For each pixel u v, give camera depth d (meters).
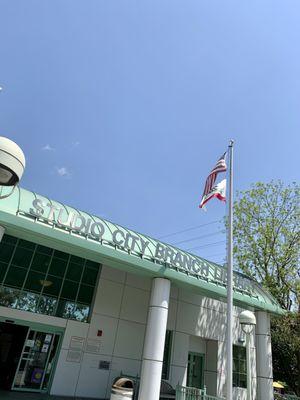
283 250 21.05
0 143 4.74
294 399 19.06
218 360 18.89
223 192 12.80
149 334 11.76
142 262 12.02
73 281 15.12
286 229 21.53
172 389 15.24
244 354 20.67
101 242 11.35
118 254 11.51
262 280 21.16
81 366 14.19
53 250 14.94
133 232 13.75
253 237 22.02
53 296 14.38
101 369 14.65
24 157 4.97
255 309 17.47
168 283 12.70
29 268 14.08
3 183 5.03
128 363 15.45
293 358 28.67
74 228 10.73
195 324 18.62
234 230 22.64
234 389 19.20
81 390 13.91
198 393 11.71
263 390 16.02
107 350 15.05
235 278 16.08
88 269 15.73
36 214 10.05
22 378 12.90
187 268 13.48
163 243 14.61
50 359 13.70
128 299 16.41
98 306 15.36
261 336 17.00
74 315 14.71
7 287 13.34
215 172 13.30
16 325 13.83
